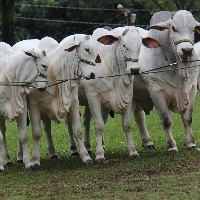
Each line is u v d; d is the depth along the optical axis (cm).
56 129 2588
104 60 1764
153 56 1814
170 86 1808
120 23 4803
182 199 1343
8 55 1731
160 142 2114
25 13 4662
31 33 4794
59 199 1404
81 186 1505
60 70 1728
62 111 1739
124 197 1383
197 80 1931
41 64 1688
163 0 3806
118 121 2761
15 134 2517
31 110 1755
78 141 1783
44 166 1791
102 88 1764
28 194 1471
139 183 1492
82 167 1733
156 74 1806
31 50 1684
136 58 1725
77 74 1722
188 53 1716
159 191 1413
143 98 1906
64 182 1564
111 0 4819
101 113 1784
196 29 1764
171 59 1791
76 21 4881
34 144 1770
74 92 1761
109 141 2209
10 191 1509
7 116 1714
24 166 1806
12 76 1691
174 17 1755
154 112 2991
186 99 1798
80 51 1709
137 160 1764
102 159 1772
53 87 1739
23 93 1695
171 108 1842
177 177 1523
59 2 4659
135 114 2002
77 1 4822
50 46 1794
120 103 1764
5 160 1850
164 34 1791
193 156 1761
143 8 4800
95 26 4909
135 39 1727
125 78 1747
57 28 4872
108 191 1442
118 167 1684
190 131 1873
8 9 3086
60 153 2036
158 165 1672
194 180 1488
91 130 2500
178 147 1948
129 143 1805
